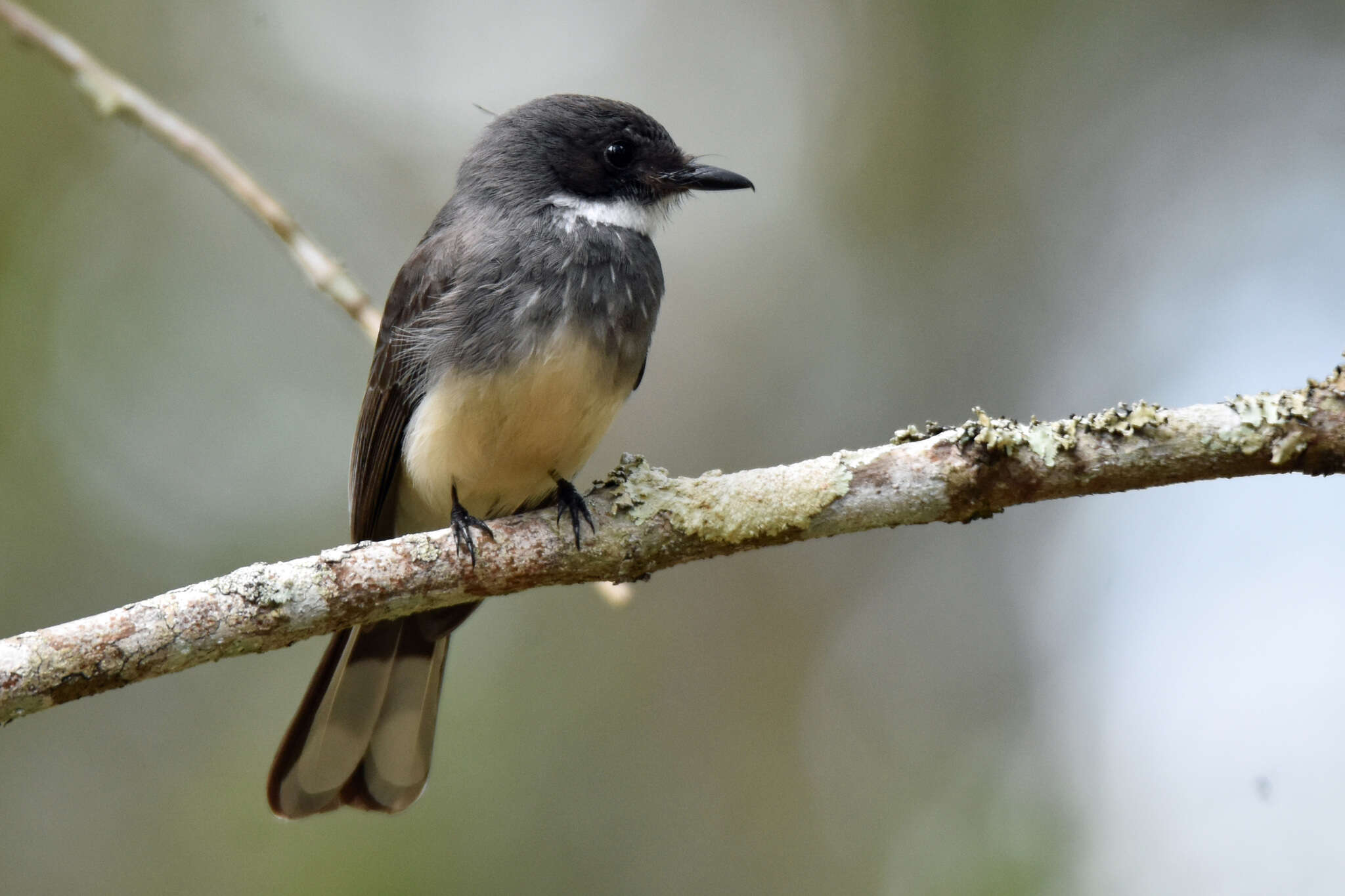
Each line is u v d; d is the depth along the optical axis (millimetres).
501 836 10500
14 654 5684
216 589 6086
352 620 6367
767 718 11758
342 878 9867
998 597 12062
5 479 11781
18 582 11531
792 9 13344
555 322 7797
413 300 8219
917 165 12758
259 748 11000
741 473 6707
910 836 10922
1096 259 12547
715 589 12086
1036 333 12469
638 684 11633
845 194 12938
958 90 12734
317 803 7953
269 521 12414
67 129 12953
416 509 8609
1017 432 6246
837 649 12031
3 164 12688
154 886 10375
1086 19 12695
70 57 8633
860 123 12945
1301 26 12625
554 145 8594
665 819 11148
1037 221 12625
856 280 12852
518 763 10961
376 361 8406
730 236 13156
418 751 8078
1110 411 6191
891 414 12492
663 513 6629
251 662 11375
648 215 8711
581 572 6637
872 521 6473
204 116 13625
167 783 10891
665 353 12969
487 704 11172
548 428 7801
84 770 10945
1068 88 12719
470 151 8930
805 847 11133
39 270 12594
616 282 8070
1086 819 10453
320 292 8680
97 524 11953
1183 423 6035
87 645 5785
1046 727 11422
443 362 7816
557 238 8117
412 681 8133
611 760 11250
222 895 10242
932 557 12281
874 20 13016
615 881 10719
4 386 12086
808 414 12688
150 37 13617
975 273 12609
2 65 12789
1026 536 12164
